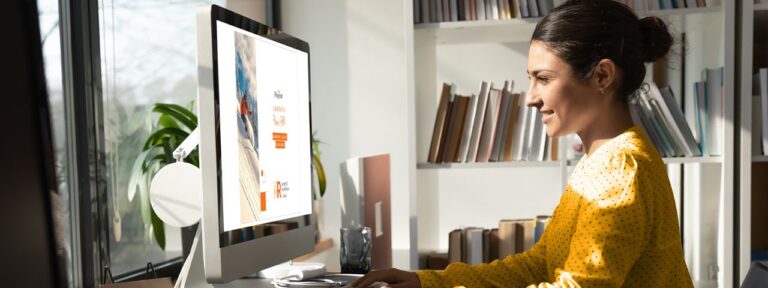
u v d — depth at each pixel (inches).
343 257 69.4
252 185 55.4
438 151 93.0
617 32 45.8
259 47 57.5
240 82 54.0
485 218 126.8
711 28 90.7
